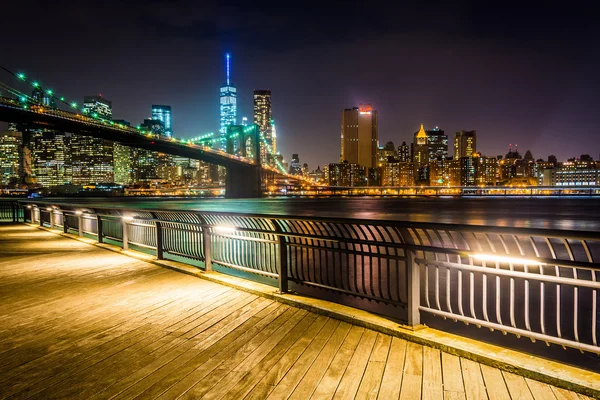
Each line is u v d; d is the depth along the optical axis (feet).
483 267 14.42
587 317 26.99
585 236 11.92
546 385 11.80
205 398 11.55
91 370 13.32
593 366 18.04
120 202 394.93
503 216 197.88
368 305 27.35
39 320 18.17
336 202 387.96
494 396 11.31
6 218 84.58
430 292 32.96
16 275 27.40
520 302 30.76
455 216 201.87
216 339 15.67
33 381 12.65
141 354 14.46
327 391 11.77
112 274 27.25
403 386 11.93
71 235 49.78
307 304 18.83
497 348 13.65
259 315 18.30
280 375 12.76
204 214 26.81
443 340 14.38
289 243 20.75
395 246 16.40
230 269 36.86
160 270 28.30
